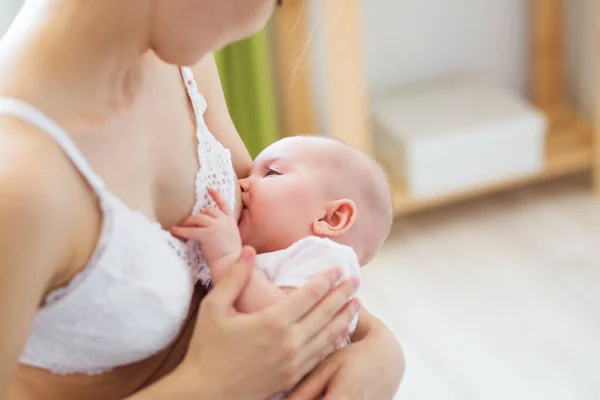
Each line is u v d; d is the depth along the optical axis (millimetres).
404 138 2967
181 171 1072
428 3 3240
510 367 2508
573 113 3459
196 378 982
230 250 1074
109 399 1063
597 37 3066
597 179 3252
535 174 3168
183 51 923
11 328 807
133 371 1065
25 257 793
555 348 2566
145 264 950
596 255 2963
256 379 992
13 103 838
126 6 893
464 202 3324
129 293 938
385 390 1157
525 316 2705
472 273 2926
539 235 3098
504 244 3064
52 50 873
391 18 3211
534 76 3467
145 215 997
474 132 3006
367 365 1139
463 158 3035
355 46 2713
